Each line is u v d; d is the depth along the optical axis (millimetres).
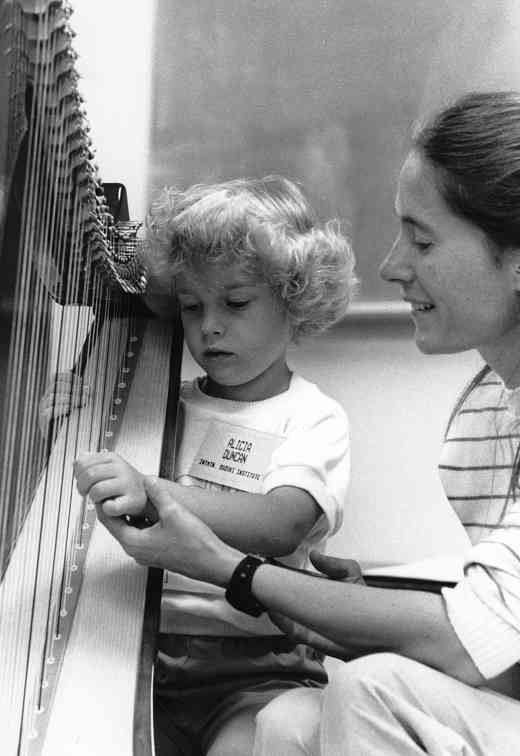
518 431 1447
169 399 1763
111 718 1233
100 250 1620
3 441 1100
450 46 2674
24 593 1397
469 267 1330
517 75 2688
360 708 1212
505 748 1207
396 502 2592
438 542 2512
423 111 2705
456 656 1253
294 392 1811
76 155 1344
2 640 1300
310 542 1707
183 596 1677
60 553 1488
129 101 2744
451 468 1539
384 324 2885
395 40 2672
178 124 2771
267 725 1314
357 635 1296
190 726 1649
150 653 1341
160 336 1885
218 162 2811
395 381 2799
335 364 2842
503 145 1308
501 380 1500
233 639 1666
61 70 1190
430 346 1410
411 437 2695
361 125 2744
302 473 1673
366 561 2473
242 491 1710
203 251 1698
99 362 1758
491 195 1298
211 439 1762
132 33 2678
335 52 2695
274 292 1744
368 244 2830
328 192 2807
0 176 1042
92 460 1463
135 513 1434
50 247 1306
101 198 1537
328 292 1830
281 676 1673
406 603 1282
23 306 1126
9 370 1103
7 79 1005
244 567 1371
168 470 1645
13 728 1181
